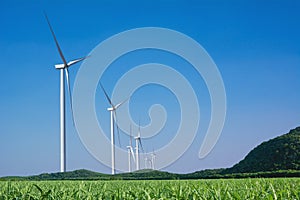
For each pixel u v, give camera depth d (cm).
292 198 1291
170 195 1383
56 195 1380
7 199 1356
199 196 1307
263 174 6494
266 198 1227
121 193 1368
